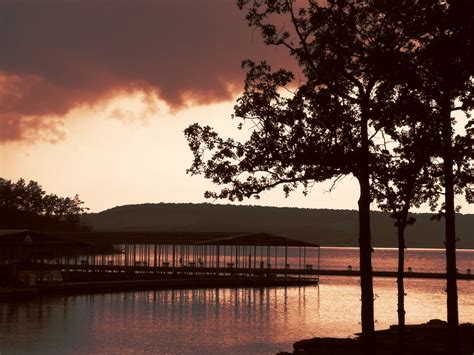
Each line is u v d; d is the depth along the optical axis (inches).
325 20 1141.7
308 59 1152.2
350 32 1130.7
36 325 1712.6
